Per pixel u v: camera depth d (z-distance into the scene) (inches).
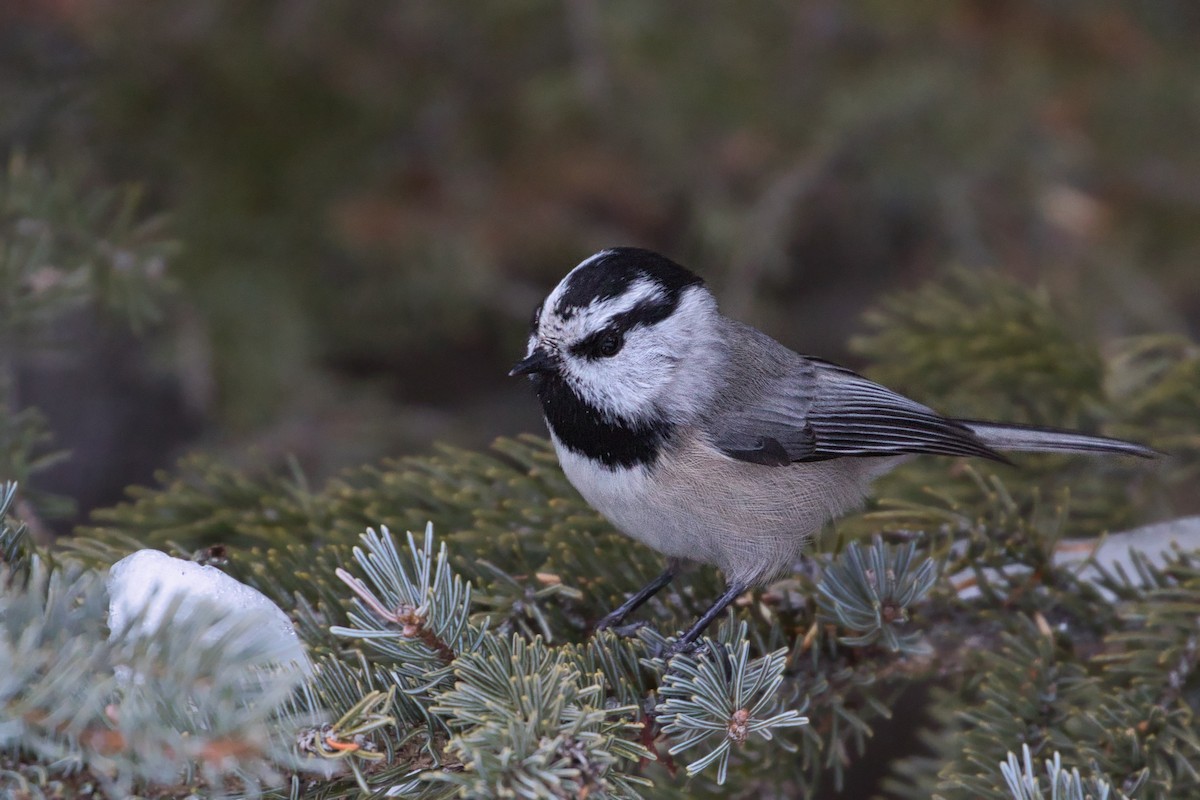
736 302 390.3
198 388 377.4
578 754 150.8
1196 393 279.6
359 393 396.8
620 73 399.5
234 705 134.0
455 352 464.4
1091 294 398.3
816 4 405.1
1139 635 208.8
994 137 402.9
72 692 132.0
